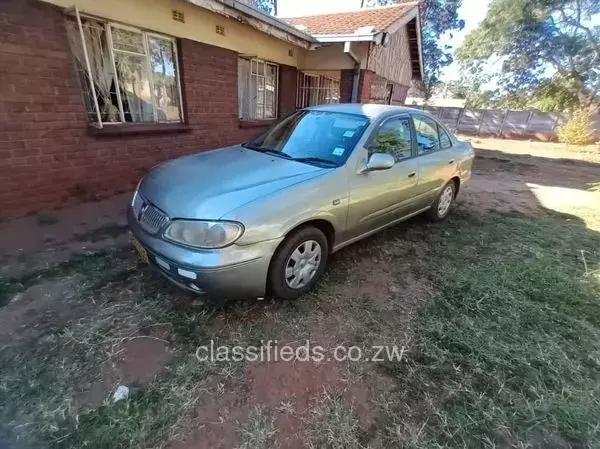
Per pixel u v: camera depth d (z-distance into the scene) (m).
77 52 4.22
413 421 1.80
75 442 1.60
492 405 1.92
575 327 2.64
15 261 3.03
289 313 2.59
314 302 2.74
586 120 18.06
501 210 5.63
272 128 3.70
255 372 2.06
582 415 1.89
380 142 3.21
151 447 1.60
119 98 4.84
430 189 4.05
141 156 5.16
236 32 6.38
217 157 3.12
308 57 8.73
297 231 2.52
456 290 3.06
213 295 2.30
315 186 2.59
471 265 3.55
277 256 2.44
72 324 2.33
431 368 2.17
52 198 4.16
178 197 2.38
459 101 35.25
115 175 4.84
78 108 4.21
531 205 6.08
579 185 8.12
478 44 25.34
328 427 1.74
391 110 3.53
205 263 2.12
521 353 2.34
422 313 2.71
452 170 4.39
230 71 6.46
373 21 9.29
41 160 3.97
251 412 1.81
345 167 2.84
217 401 1.86
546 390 2.04
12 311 2.42
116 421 1.71
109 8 4.34
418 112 3.89
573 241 4.39
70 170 4.28
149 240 2.37
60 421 1.69
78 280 2.81
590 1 20.53
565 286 3.23
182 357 2.13
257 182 2.50
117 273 2.94
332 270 3.26
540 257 3.83
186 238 2.20
